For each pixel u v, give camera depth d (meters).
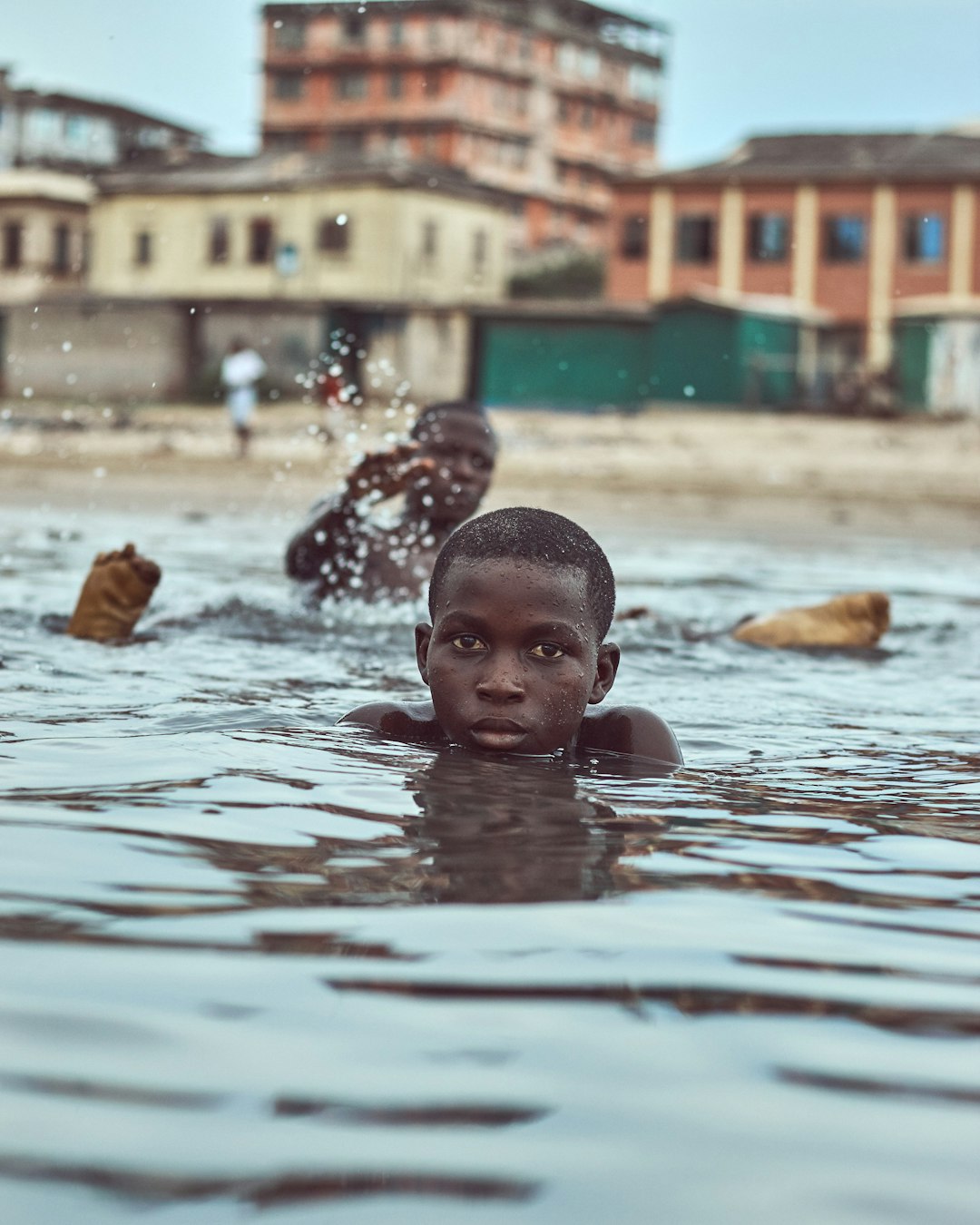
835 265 48.09
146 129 77.62
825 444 32.38
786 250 48.53
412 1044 1.41
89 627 4.93
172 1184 1.11
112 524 11.62
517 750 3.03
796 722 3.92
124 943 1.70
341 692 4.03
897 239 47.50
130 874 2.01
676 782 2.92
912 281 47.47
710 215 49.12
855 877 2.19
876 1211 1.12
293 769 2.79
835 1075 1.38
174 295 53.62
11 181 57.56
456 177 57.88
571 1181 1.14
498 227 57.38
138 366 50.03
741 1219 1.09
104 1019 1.46
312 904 1.89
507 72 73.94
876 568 10.20
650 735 3.21
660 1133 1.24
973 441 33.66
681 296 44.59
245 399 26.72
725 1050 1.44
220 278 53.44
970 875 2.23
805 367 43.78
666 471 25.44
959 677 4.98
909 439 33.81
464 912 1.87
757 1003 1.58
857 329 48.06
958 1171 1.20
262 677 4.29
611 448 30.25
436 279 54.25
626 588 8.23
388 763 2.89
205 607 5.75
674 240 49.53
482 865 2.13
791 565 10.21
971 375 41.22
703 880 2.12
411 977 1.60
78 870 2.02
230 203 53.19
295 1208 1.08
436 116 72.44
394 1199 1.10
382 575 6.20
